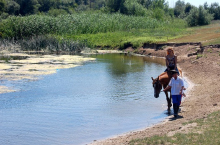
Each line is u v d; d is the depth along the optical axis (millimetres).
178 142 6809
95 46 39000
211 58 20469
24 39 38625
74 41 36750
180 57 24938
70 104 11852
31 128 9156
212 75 16312
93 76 18172
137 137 7793
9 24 39844
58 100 12445
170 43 30578
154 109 11141
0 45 36156
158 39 34906
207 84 14406
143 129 8883
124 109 11172
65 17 43812
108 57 29594
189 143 6648
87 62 24984
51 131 8914
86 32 44125
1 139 8312
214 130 7312
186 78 17047
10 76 17453
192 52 24766
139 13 62906
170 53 10438
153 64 24016
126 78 17562
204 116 8734
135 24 48406
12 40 38250
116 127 9219
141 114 10523
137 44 35312
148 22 50219
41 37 37250
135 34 41688
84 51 34812
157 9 61938
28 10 76625
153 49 32375
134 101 12344
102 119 10008
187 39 31859
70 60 26047
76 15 47375
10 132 8844
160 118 9969
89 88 14789
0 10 68125
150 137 7410
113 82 16328
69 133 8734
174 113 9812
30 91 13992
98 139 8219
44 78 17203
